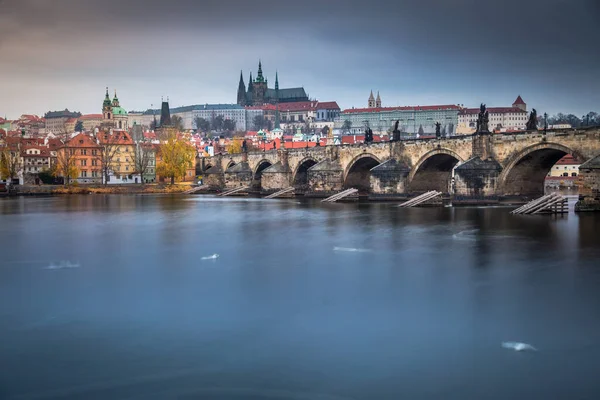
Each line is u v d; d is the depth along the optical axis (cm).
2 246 6719
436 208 10875
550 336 3372
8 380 2864
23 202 14625
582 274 4838
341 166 15362
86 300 4209
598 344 3241
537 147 10131
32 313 3894
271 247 6506
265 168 19100
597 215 8700
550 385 2777
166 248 6512
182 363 3044
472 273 4947
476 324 3584
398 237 7119
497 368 2952
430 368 2959
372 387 2770
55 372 2945
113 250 6394
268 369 2964
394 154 13488
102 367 2994
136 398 2686
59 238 7400
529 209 9200
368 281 4712
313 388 2766
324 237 7256
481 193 10994
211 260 5722
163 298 4241
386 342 3300
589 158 9325
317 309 3931
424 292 4341
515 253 5831
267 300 4156
